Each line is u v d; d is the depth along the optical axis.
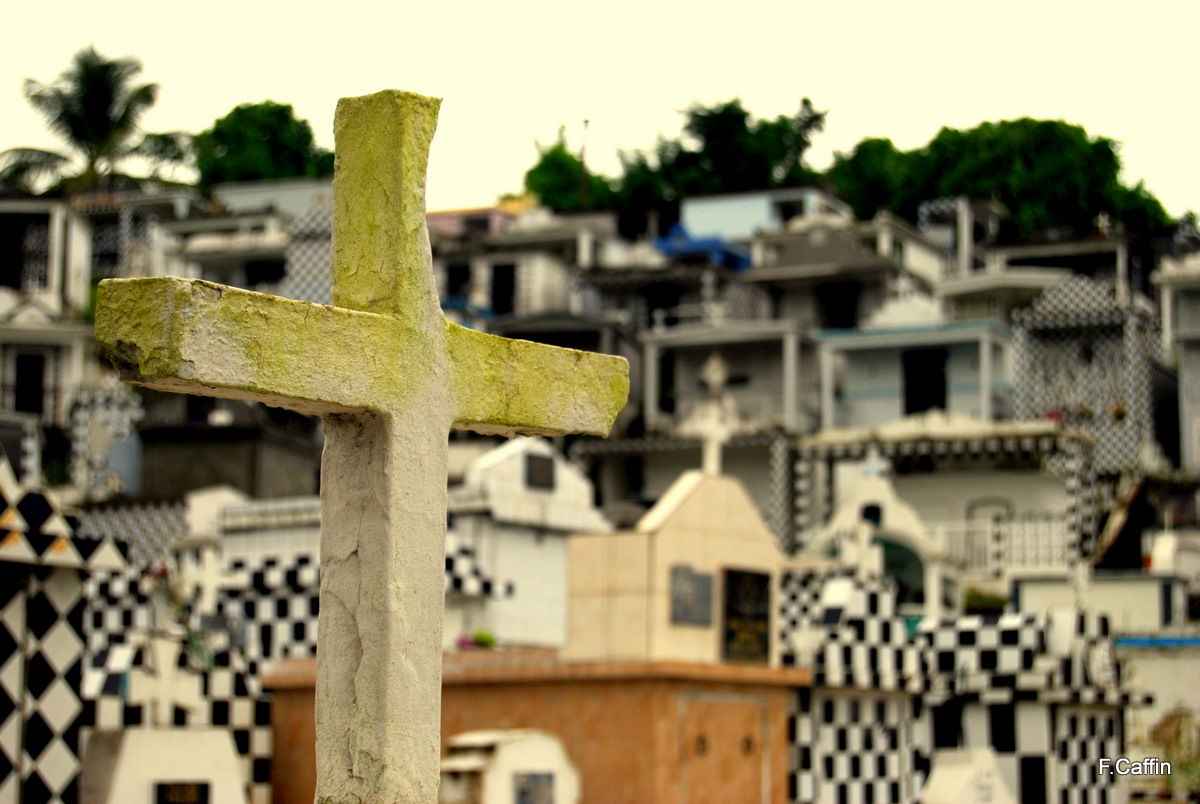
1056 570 42.53
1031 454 53.50
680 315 65.12
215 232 75.31
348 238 8.54
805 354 61.53
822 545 43.12
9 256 65.69
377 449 8.36
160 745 19.30
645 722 20.95
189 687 21.19
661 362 62.75
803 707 23.20
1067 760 25.66
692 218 80.50
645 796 20.78
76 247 66.75
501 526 30.70
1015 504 53.66
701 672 21.27
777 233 71.31
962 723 25.66
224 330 7.73
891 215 85.50
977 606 45.81
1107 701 26.00
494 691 21.91
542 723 21.56
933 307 63.81
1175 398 63.47
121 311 7.60
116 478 54.34
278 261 69.81
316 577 25.53
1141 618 39.88
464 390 8.73
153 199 76.75
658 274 67.38
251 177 87.50
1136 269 71.75
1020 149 83.81
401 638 8.27
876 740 24.27
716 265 68.06
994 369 59.94
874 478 43.19
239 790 19.78
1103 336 59.69
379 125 8.52
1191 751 29.80
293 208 81.50
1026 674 25.09
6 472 16.14
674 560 21.55
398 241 8.45
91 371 62.28
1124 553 49.88
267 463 54.38
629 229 81.19
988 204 79.62
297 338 8.00
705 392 61.50
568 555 21.88
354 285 8.49
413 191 8.52
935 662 25.86
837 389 60.75
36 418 57.78
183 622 25.72
